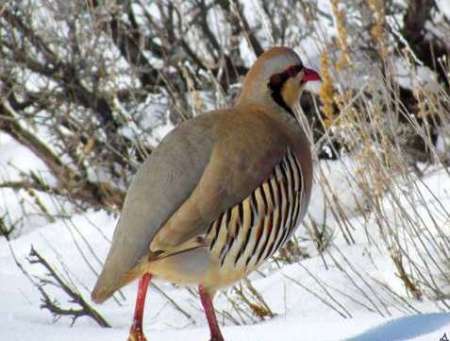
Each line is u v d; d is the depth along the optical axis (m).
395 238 10.95
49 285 11.75
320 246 12.13
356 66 13.18
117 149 15.12
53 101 15.08
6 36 14.94
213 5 15.20
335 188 12.89
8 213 14.70
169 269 8.63
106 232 13.66
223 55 14.41
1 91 15.01
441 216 11.94
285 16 14.72
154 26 15.25
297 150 9.44
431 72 14.03
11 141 16.42
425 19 14.98
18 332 9.59
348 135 12.14
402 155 11.96
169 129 15.05
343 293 10.80
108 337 9.38
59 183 15.18
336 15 12.59
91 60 14.88
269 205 8.98
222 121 9.10
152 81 15.53
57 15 14.58
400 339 8.51
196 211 8.59
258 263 9.12
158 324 10.78
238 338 9.01
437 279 10.95
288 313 10.73
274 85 9.59
